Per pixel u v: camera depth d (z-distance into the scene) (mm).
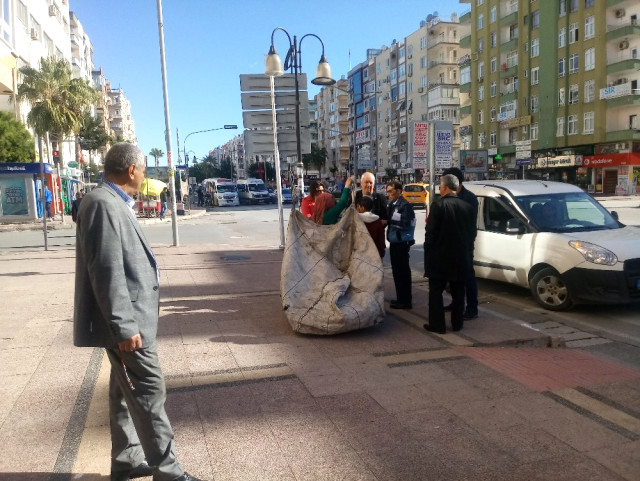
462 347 5465
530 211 7879
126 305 2643
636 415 3896
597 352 5652
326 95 107688
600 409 3996
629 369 4926
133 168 2850
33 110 30469
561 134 47969
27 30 31922
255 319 6652
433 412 3936
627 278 6625
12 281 9820
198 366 4934
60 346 5602
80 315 2754
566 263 6988
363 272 6238
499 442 3484
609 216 8086
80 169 46250
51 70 30453
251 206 47750
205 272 10453
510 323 6387
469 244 5879
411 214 7008
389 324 6352
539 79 49625
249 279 9594
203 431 3654
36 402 4160
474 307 6617
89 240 2609
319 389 4367
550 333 6320
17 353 5383
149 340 2797
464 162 47562
